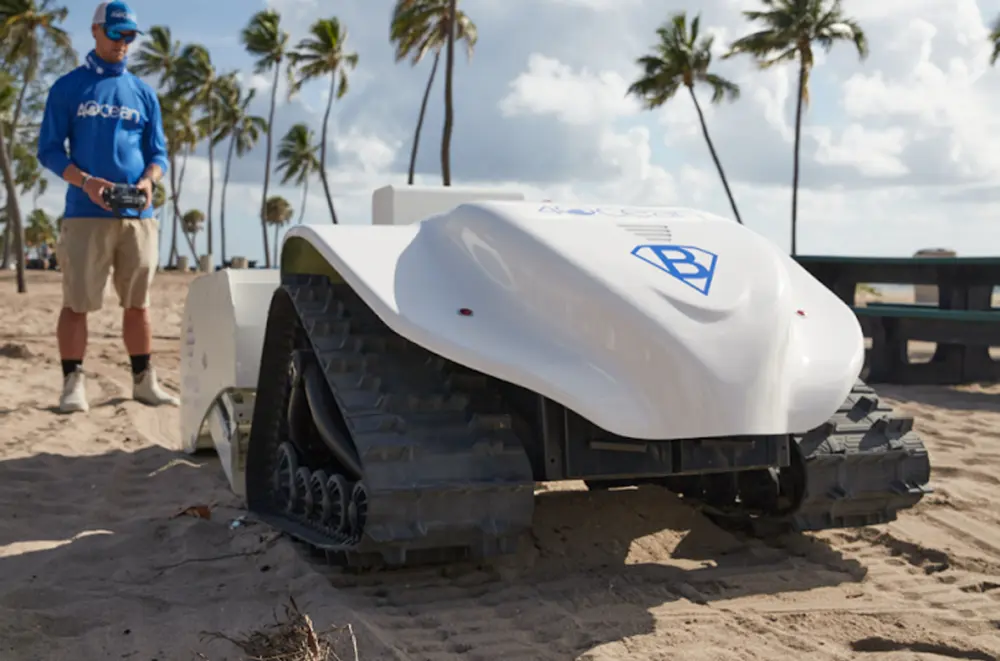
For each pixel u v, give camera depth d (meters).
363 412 2.88
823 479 3.32
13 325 12.81
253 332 4.44
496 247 3.08
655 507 4.05
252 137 66.62
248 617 2.79
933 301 19.31
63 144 6.19
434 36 35.41
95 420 6.35
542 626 2.80
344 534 3.13
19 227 21.11
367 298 2.93
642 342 2.78
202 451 5.42
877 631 2.84
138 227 6.62
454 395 2.97
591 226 3.17
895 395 8.00
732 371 2.82
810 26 38.06
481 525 2.79
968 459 5.18
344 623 2.68
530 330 2.89
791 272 3.73
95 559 3.49
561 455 2.93
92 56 6.28
